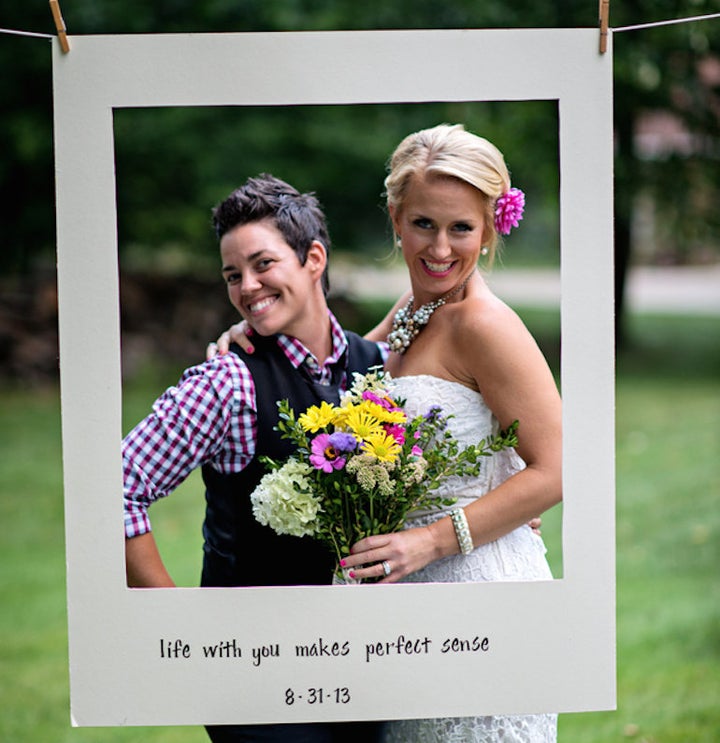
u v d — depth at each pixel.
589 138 1.91
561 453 2.05
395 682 1.96
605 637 1.96
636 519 5.48
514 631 1.96
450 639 1.95
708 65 7.86
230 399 2.12
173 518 5.47
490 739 2.11
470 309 2.12
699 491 5.79
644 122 8.49
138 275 8.88
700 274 15.51
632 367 8.80
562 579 1.96
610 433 1.94
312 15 8.23
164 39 1.88
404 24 8.03
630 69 7.28
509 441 2.03
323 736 2.16
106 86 1.89
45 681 3.81
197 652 1.95
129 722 1.96
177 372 8.30
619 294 8.99
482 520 2.04
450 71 1.89
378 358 2.33
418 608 1.95
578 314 1.93
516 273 12.41
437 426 2.11
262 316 2.17
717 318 11.01
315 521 2.03
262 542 2.19
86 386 1.93
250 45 1.88
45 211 8.94
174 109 8.54
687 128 8.09
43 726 3.52
